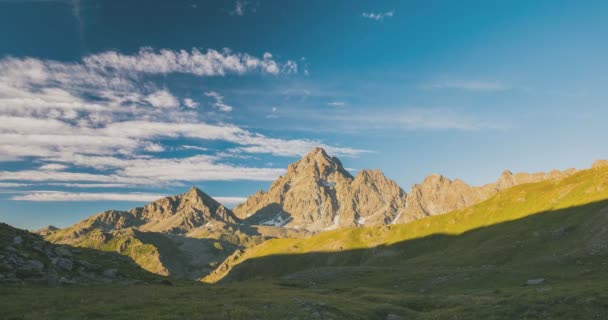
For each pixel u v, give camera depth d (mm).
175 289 58188
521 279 70750
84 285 52750
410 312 52000
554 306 41188
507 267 85062
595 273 63562
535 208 155750
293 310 41812
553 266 75812
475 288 72750
